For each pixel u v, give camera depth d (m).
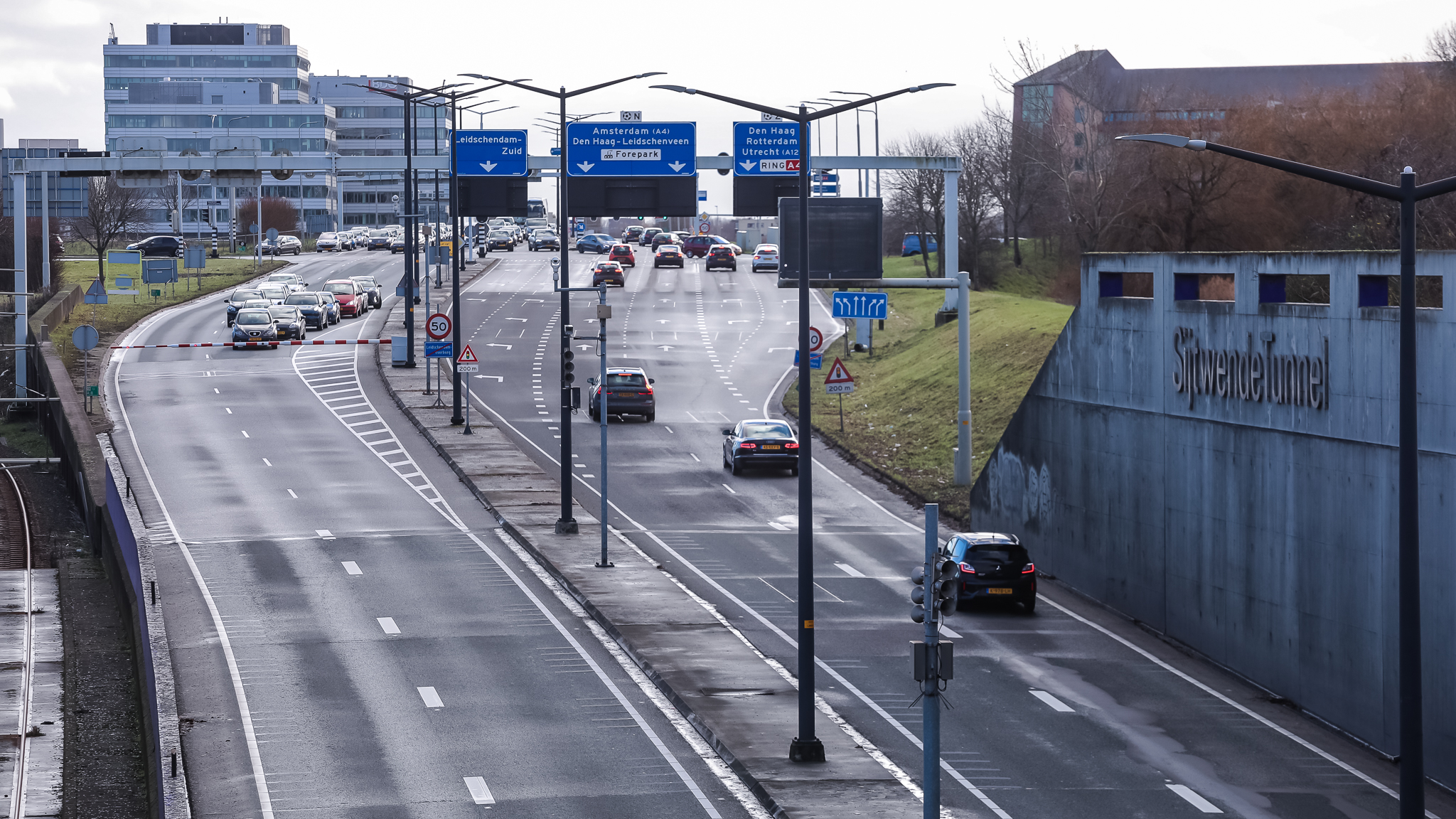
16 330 93.31
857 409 92.56
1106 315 52.38
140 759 36.72
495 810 30.94
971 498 64.62
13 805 33.50
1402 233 26.42
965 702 39.84
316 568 54.94
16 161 89.12
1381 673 37.00
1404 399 26.33
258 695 39.50
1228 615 44.47
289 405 93.25
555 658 43.81
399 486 71.44
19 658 46.00
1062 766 34.66
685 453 80.75
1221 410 44.88
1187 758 35.62
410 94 90.88
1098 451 52.94
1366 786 33.84
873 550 59.47
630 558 56.84
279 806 31.17
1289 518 41.31
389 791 32.12
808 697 34.06
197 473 73.06
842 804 31.11
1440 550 34.81
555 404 95.44
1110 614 51.34
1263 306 42.75
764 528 63.50
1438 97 97.62
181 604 49.72
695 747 35.75
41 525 67.00
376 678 41.22
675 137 77.62
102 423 85.56
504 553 58.31
